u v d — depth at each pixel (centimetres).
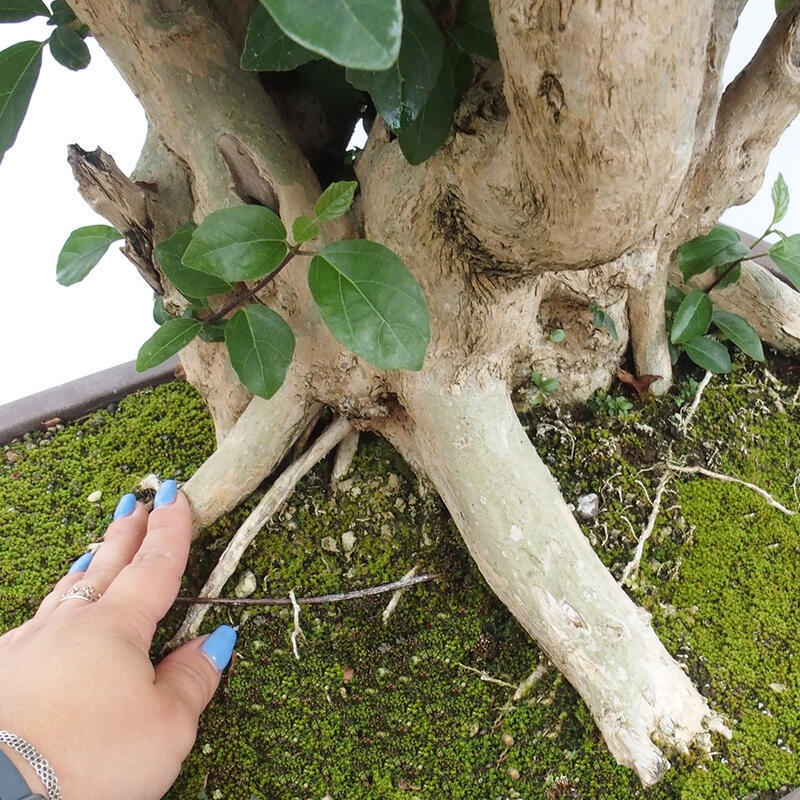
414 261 34
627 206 25
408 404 39
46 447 50
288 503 44
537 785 37
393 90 26
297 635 41
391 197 33
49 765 30
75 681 33
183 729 35
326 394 40
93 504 47
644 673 36
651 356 47
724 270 46
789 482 46
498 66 29
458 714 39
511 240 29
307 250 35
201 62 32
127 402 52
